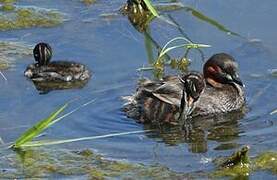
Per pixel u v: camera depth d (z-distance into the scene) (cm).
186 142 1641
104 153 1573
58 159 1540
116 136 1658
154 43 2125
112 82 1912
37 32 2205
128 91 1864
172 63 2009
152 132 1688
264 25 2175
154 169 1503
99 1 2400
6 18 2278
